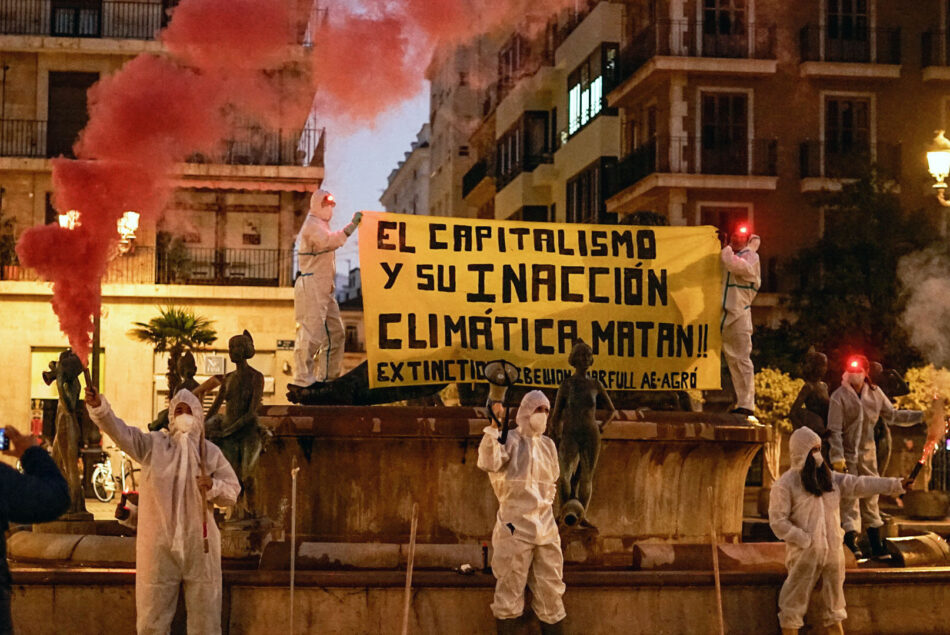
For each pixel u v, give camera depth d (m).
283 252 44.44
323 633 11.88
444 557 12.36
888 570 13.16
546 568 11.45
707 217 45.53
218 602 11.24
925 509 19.08
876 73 45.59
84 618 12.02
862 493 12.52
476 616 11.97
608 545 13.65
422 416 13.38
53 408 44.53
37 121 45.28
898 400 32.50
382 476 13.45
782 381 35.56
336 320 14.77
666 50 44.88
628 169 47.25
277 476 13.59
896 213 41.00
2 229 44.59
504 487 11.42
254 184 43.09
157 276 44.16
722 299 15.13
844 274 40.47
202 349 43.97
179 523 11.00
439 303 14.55
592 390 12.66
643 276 14.99
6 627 7.61
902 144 46.06
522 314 14.70
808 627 12.56
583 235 14.94
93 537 13.44
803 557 12.20
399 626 11.93
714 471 14.18
